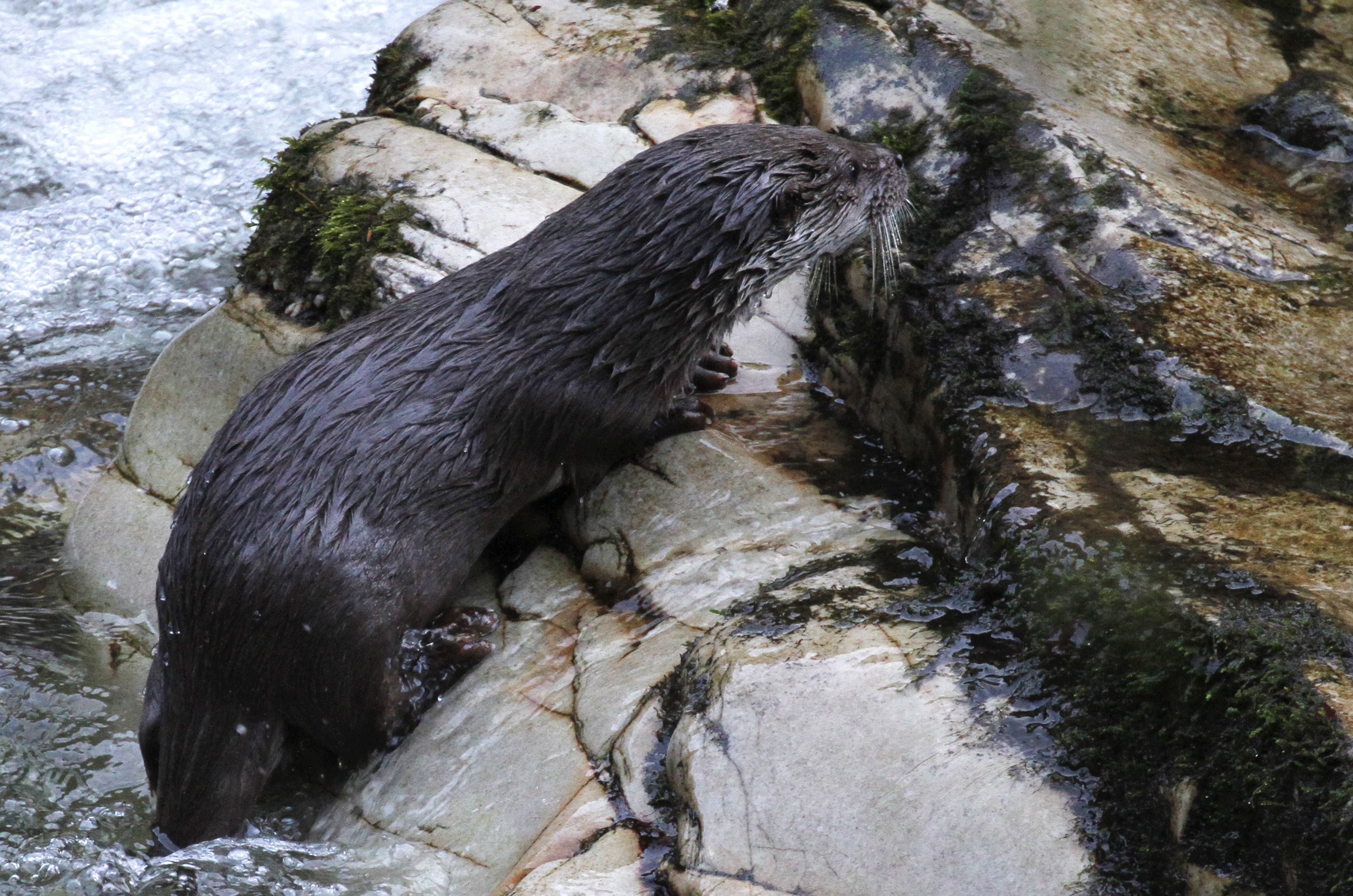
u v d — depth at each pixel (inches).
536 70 676.1
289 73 1005.2
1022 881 325.1
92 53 1034.1
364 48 1037.2
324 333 585.3
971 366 479.5
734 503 482.6
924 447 489.4
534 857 379.9
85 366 771.4
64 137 949.2
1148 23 646.5
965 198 543.8
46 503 664.4
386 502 450.6
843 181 501.0
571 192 607.8
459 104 673.6
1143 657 346.9
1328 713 304.8
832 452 512.4
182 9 1085.8
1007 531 402.0
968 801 341.1
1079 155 534.9
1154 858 323.6
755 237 480.1
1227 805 315.3
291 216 628.4
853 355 533.0
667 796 381.7
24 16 1086.4
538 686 445.4
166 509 594.9
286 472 446.3
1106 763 341.7
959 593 404.2
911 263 523.2
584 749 410.3
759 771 361.4
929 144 565.6
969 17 635.5
